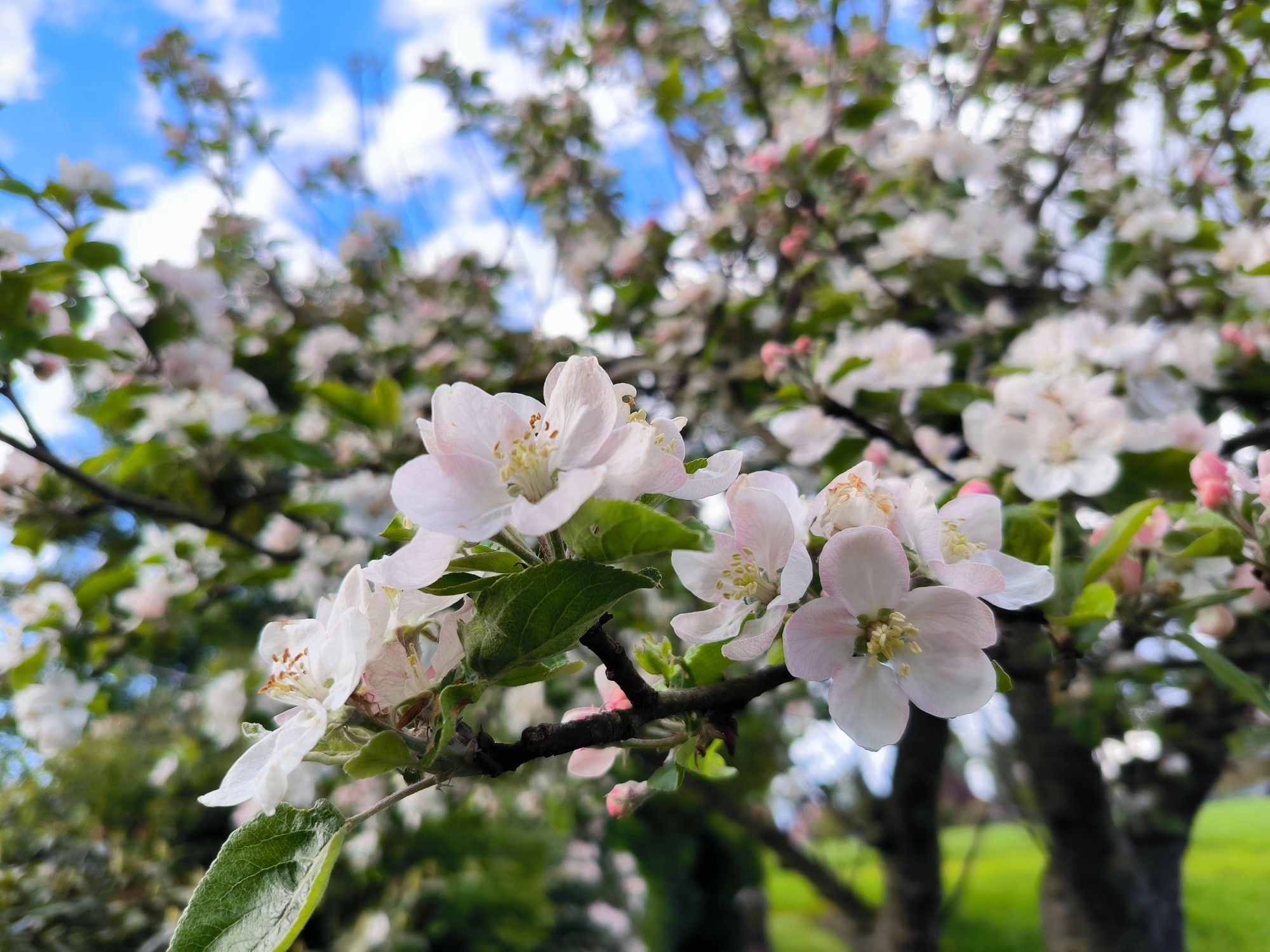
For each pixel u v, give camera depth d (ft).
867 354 7.83
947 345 10.25
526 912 17.89
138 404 10.90
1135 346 7.02
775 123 13.65
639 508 2.66
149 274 10.00
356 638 2.82
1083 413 6.21
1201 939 25.23
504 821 20.71
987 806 16.31
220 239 15.57
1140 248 10.27
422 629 3.21
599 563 2.79
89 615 11.89
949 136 11.12
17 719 11.68
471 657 2.90
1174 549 4.86
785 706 17.75
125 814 17.74
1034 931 31.17
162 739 19.57
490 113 16.44
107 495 8.85
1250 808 44.34
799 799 23.02
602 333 13.61
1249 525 4.58
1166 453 5.94
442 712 2.74
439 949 16.52
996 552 3.91
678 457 3.15
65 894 14.43
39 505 10.77
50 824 16.81
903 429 7.78
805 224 11.53
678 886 27.58
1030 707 11.34
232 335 11.93
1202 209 12.66
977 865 42.52
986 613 3.25
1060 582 4.52
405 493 2.82
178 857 17.07
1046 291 11.35
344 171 17.61
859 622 3.34
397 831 17.49
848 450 7.84
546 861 20.44
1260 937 24.53
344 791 14.84
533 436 2.95
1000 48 13.26
